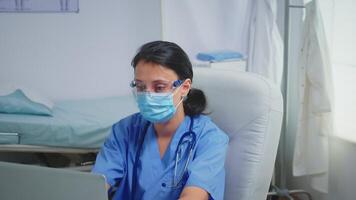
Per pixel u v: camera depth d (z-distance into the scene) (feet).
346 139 6.73
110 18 9.11
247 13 8.63
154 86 3.59
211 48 8.73
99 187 2.25
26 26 8.63
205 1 8.46
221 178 3.59
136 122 4.19
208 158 3.61
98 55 9.25
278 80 7.88
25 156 7.79
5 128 6.39
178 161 3.72
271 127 3.95
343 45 6.89
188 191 3.28
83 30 9.01
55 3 8.66
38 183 2.37
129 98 9.05
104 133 6.68
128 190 3.84
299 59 7.09
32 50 8.80
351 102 6.96
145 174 3.75
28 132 6.42
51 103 8.01
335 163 7.14
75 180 2.28
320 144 6.89
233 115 4.15
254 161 3.92
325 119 6.83
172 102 3.67
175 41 8.46
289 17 7.63
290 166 8.52
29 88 8.25
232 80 4.23
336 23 6.93
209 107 4.35
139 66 3.58
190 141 3.81
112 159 3.99
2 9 8.39
